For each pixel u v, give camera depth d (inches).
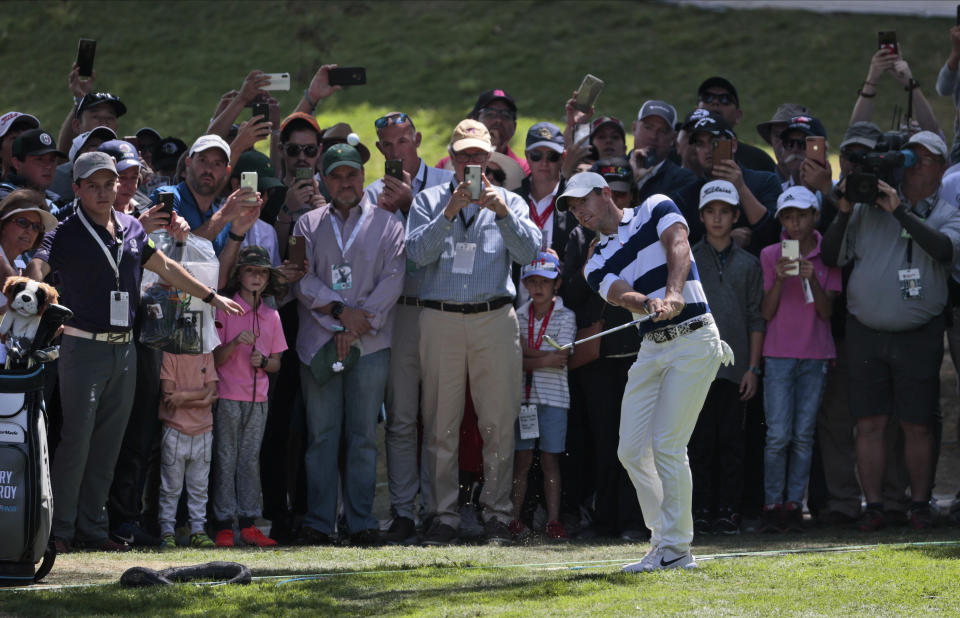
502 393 986.7
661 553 693.3
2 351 690.8
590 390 1029.8
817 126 1186.0
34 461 683.4
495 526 984.3
